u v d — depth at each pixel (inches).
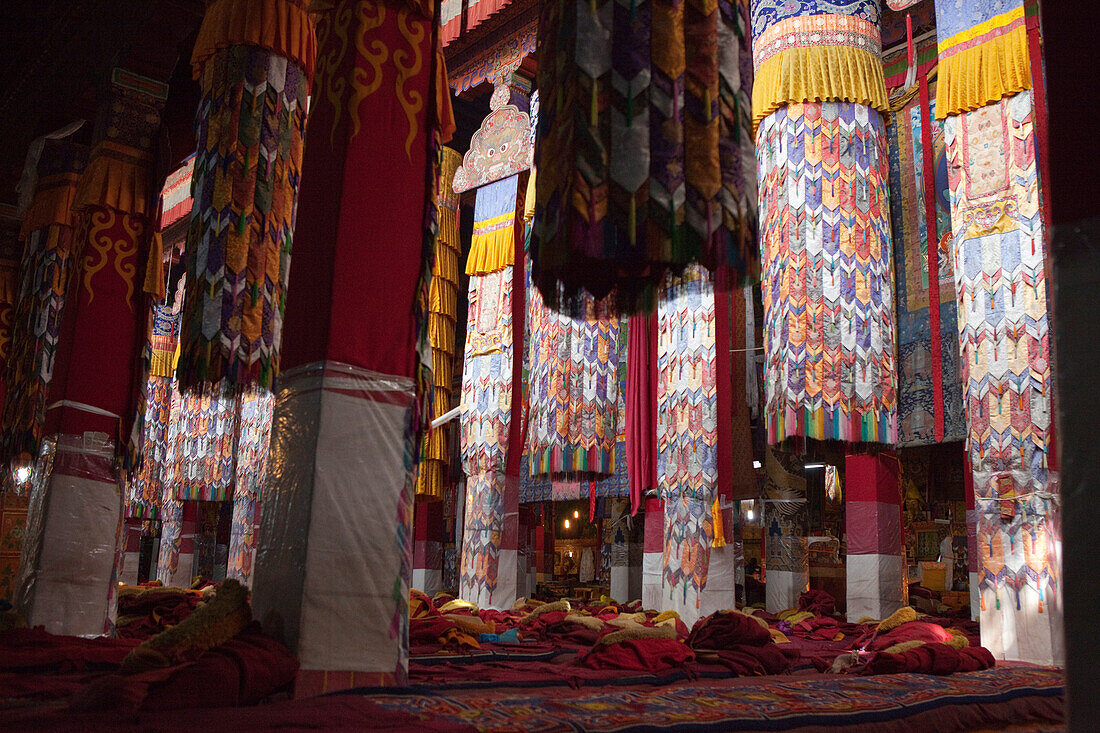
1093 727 60.6
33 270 316.5
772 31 299.3
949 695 163.3
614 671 198.7
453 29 425.7
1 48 338.0
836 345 278.5
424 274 169.2
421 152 173.0
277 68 228.5
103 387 245.4
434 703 129.0
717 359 322.7
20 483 355.9
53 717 113.4
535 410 378.3
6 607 269.1
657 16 133.3
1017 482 227.8
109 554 240.5
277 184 226.4
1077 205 68.1
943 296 336.2
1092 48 69.2
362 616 149.4
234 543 527.8
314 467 150.2
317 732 109.9
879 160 292.2
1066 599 63.7
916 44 365.7
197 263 218.8
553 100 133.6
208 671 126.8
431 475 461.1
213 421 577.9
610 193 126.6
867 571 334.0
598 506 613.9
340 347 156.3
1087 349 65.4
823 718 140.3
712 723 129.6
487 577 392.8
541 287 137.4
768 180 295.6
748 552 640.4
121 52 263.4
